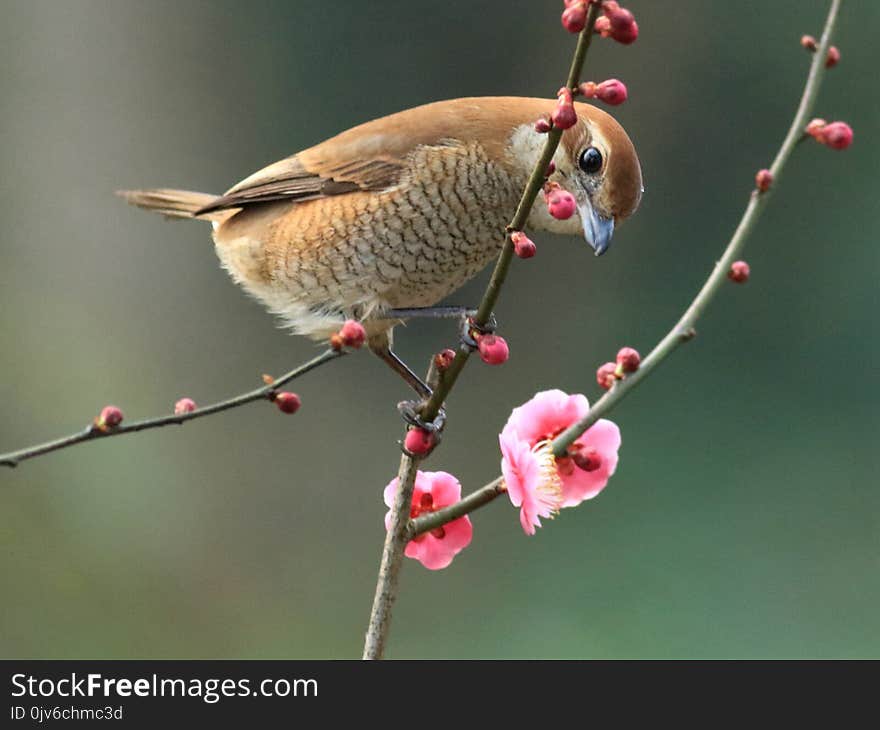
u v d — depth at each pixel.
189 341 14.23
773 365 14.95
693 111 16.33
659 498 13.38
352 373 14.92
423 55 16.05
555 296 16.14
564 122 3.99
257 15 15.38
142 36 14.68
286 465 14.10
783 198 15.66
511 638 11.92
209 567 12.77
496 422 15.67
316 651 12.07
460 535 4.68
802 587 12.21
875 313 14.99
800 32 15.91
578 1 3.93
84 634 11.53
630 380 4.33
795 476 13.74
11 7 14.09
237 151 15.38
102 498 12.45
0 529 11.86
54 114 14.23
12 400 12.81
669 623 11.90
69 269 14.04
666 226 16.30
